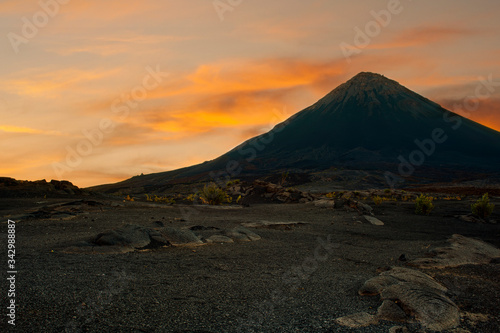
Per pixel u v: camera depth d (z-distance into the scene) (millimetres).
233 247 8062
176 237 8219
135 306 4023
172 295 4496
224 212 16188
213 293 4680
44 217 10906
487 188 55719
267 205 20719
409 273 5602
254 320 3816
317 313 4105
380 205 23156
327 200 19703
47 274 5031
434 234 12383
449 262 7016
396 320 3963
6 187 19906
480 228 14039
